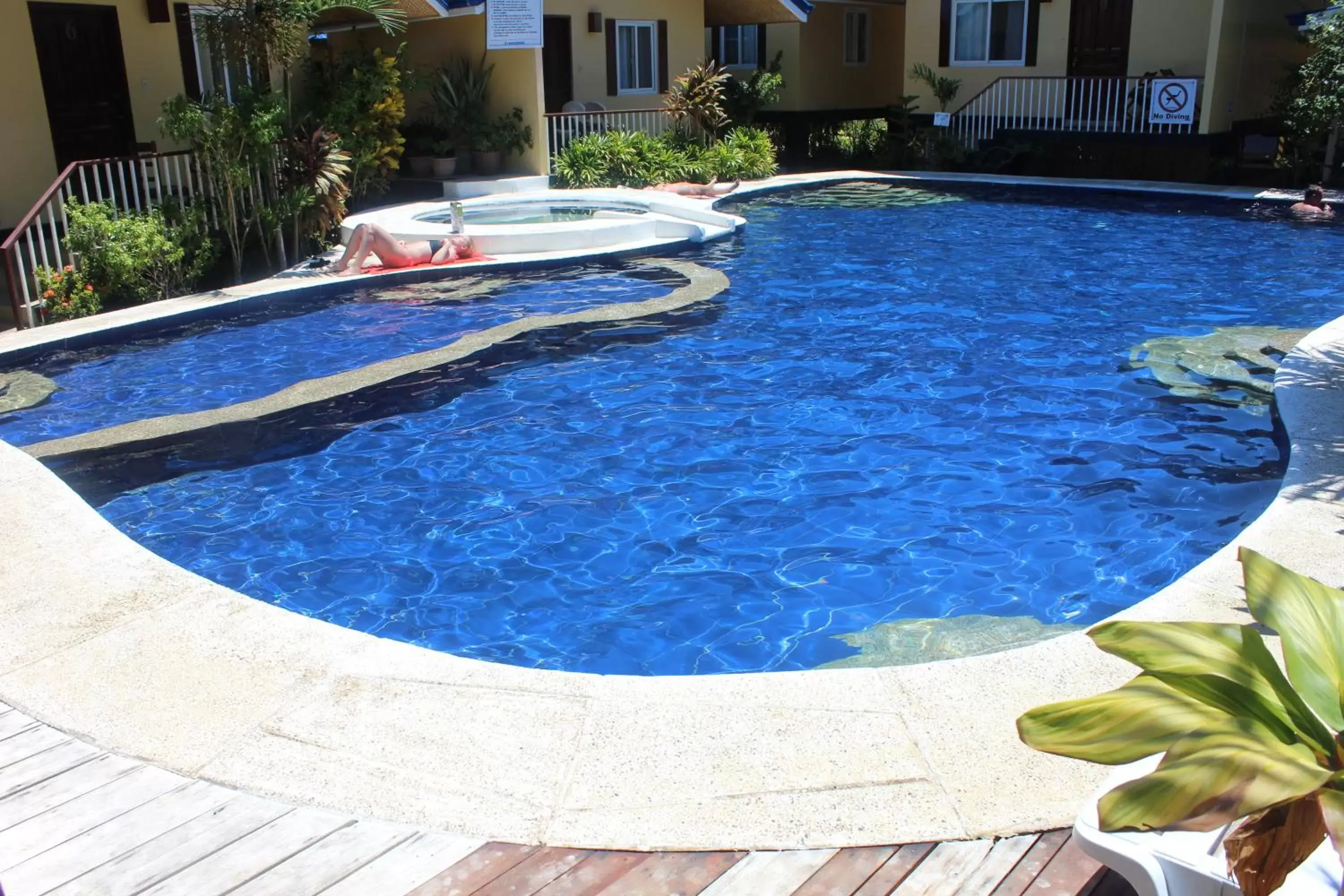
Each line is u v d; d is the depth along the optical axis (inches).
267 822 124.4
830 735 139.6
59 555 201.3
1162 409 327.0
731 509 263.0
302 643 167.0
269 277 526.3
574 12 848.9
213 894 112.9
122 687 155.0
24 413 338.6
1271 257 554.9
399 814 125.5
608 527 254.5
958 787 128.4
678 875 114.9
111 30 596.4
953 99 963.3
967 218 701.9
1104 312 447.2
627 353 394.6
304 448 306.2
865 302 469.1
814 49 1037.2
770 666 196.4
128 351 408.2
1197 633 77.4
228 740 141.3
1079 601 217.9
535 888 113.3
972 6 933.8
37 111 568.1
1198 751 66.6
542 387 356.5
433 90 780.6
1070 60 898.7
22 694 153.6
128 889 113.7
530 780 131.4
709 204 698.8
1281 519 210.4
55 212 546.0
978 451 296.8
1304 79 740.0
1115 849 97.0
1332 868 92.6
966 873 114.6
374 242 517.3
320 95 680.4
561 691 151.6
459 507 267.1
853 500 266.8
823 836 120.4
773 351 394.9
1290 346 391.9
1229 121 817.5
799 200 791.1
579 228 581.9
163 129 505.4
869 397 342.6
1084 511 258.7
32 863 118.0
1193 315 439.2
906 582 226.7
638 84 914.7
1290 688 73.6
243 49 514.9
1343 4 693.3
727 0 951.6
